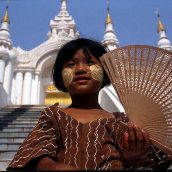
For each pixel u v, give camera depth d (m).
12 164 1.62
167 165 1.88
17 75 21.30
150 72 1.81
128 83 1.82
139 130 1.71
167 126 1.73
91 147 1.76
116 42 17.84
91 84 2.05
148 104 1.77
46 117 1.91
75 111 2.00
